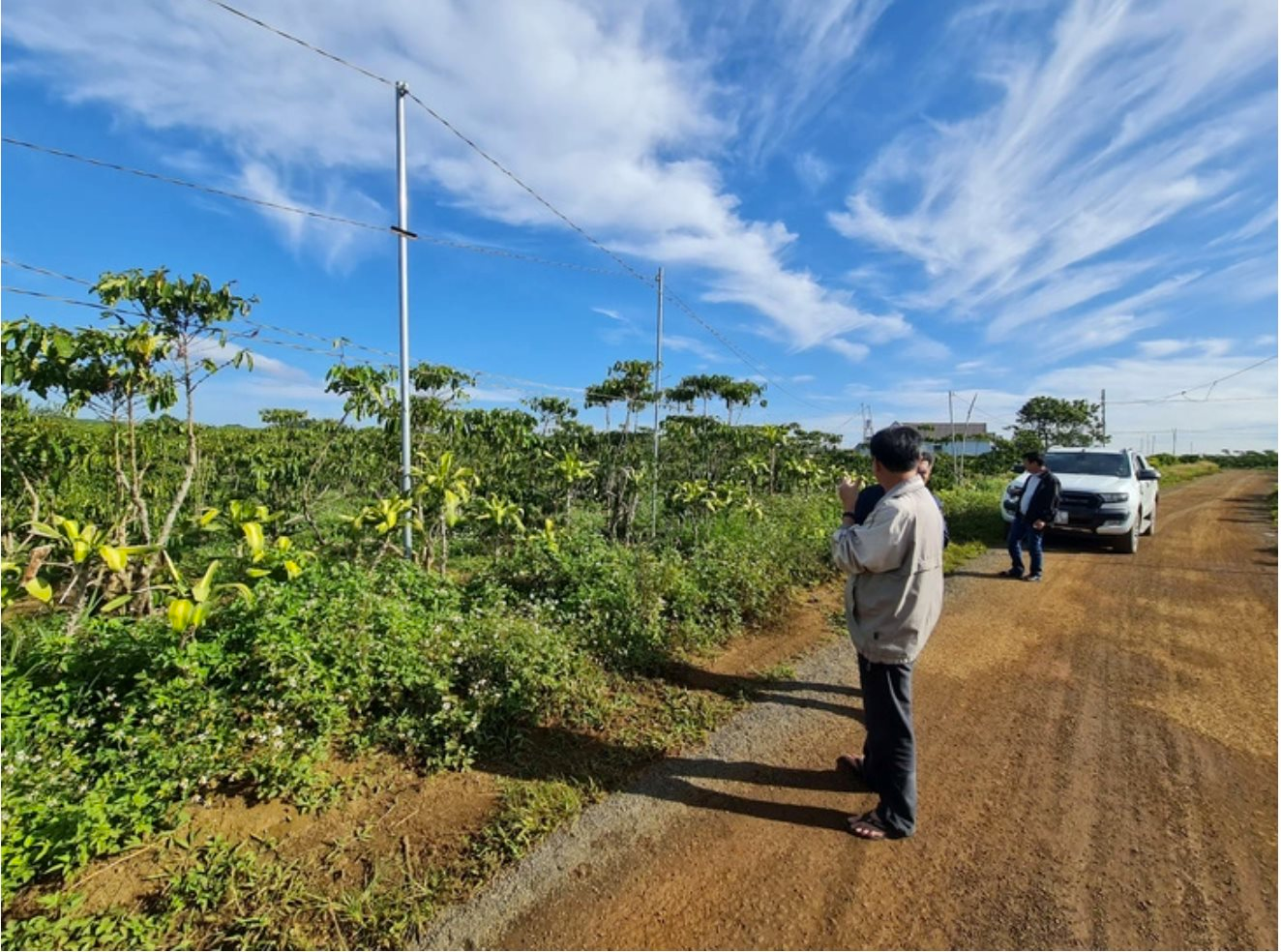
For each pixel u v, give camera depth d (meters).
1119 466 9.52
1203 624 5.32
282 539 3.95
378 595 3.84
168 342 3.77
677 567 5.27
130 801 2.29
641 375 8.96
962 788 2.86
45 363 3.43
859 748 3.21
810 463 12.09
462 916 2.07
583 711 3.41
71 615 3.35
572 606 4.57
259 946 1.92
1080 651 4.64
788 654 4.48
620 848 2.42
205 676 2.82
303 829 2.44
